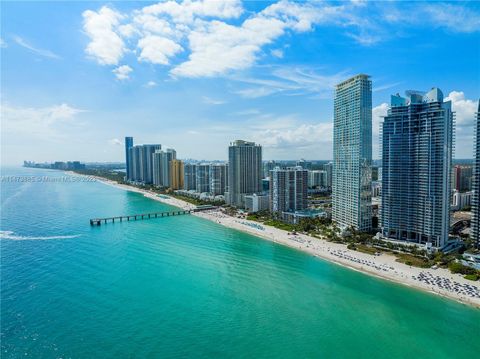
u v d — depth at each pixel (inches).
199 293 6146.7
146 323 5078.7
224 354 4389.8
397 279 6756.9
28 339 4591.5
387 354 4446.4
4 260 7805.1
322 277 6963.6
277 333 4881.9
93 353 4323.3
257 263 7869.1
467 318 5295.3
